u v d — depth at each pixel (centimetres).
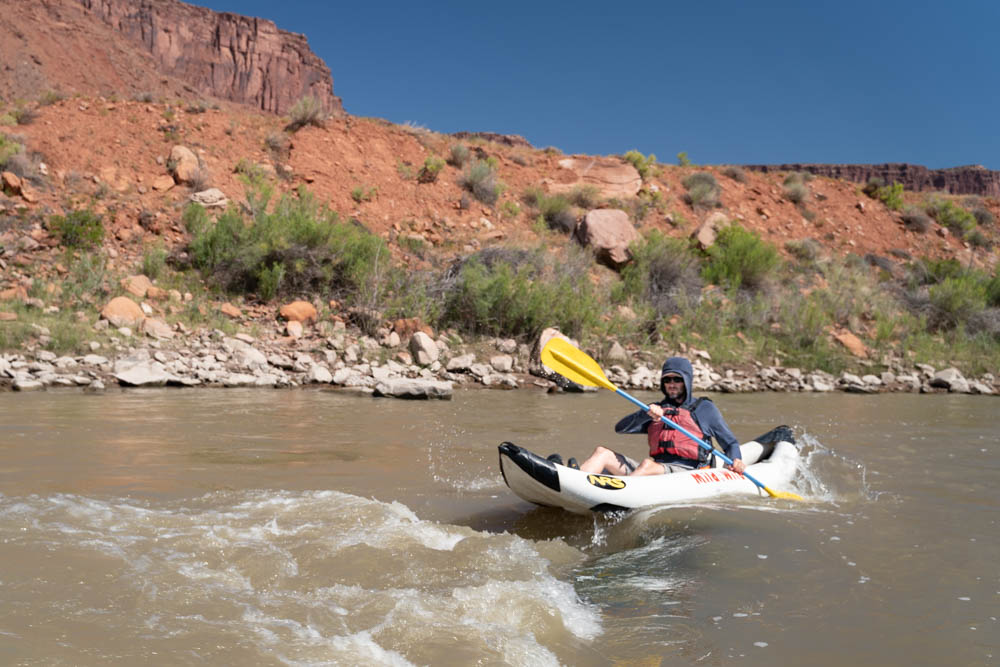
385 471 612
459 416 907
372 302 1384
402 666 263
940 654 286
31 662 248
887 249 2461
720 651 285
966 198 2966
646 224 2212
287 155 1991
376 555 385
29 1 7300
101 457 605
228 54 9700
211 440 698
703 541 428
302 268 1423
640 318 1560
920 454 731
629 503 496
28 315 1174
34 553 359
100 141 1808
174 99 2198
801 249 2230
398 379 1091
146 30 8988
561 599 337
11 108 1862
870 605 334
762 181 2677
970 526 468
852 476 621
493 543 418
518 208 2089
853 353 1616
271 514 457
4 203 1519
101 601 306
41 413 789
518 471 489
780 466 600
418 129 2322
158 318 1259
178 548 381
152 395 951
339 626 295
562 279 1562
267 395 1004
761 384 1359
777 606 332
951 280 1966
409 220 1895
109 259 1427
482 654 275
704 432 564
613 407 1029
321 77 10762
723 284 1842
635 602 338
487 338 1401
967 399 1274
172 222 1596
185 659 258
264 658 263
